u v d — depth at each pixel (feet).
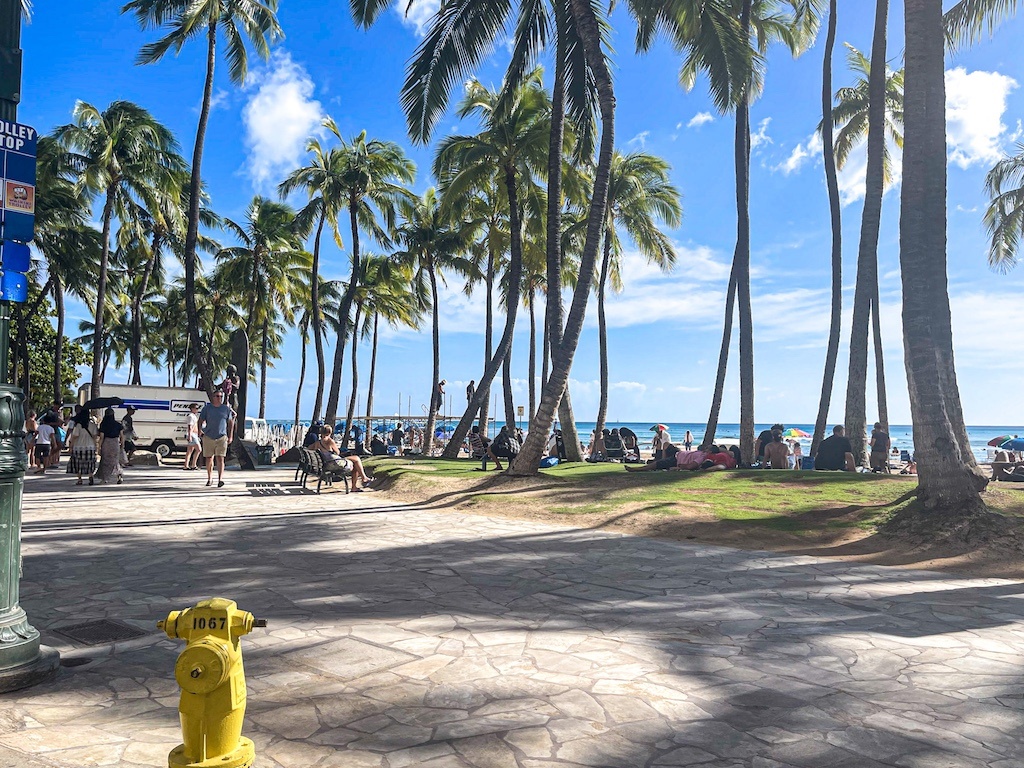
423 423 176.45
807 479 46.47
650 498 41.11
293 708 12.09
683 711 12.05
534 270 122.21
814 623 17.85
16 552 13.26
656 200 107.96
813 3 77.77
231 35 90.27
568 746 10.64
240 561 25.54
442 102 55.52
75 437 54.95
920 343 32.30
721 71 53.52
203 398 99.30
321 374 133.18
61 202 116.47
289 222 142.31
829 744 10.77
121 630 16.76
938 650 15.58
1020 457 62.44
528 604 19.67
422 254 129.49
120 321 184.14
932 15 33.63
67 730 11.07
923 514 30.96
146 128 112.68
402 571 24.08
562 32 55.83
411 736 10.98
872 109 61.98
